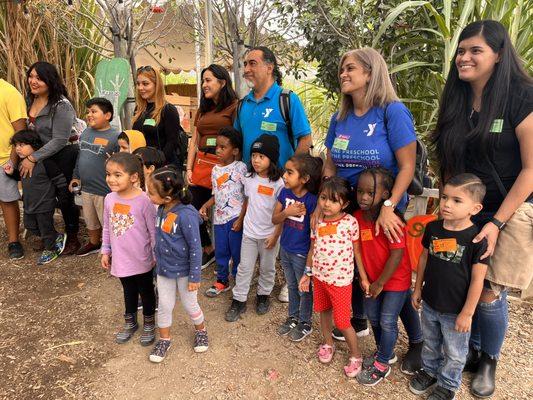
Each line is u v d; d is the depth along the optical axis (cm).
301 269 259
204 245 372
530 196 191
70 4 480
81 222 485
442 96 212
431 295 204
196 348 255
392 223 204
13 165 378
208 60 405
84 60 581
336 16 348
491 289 200
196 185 345
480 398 216
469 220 196
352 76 211
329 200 213
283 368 241
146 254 258
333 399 217
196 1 500
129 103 456
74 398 220
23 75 522
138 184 262
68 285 343
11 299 320
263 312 298
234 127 312
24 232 459
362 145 217
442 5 350
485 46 181
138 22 560
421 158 221
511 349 257
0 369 241
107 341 269
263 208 278
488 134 187
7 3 498
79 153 372
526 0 332
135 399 219
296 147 295
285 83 598
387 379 232
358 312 261
